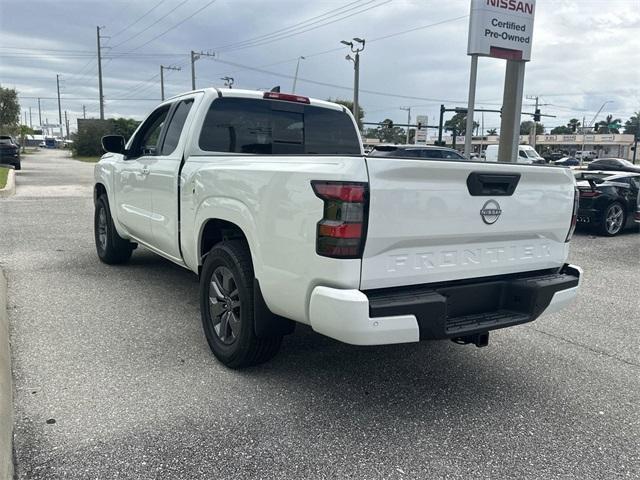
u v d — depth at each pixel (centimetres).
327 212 296
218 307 402
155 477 269
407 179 305
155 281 628
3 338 424
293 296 322
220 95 482
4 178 2019
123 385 364
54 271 664
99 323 483
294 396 359
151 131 580
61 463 277
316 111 543
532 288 357
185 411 333
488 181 338
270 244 335
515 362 434
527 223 366
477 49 1481
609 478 282
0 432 279
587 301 625
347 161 295
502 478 279
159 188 500
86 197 1605
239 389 366
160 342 443
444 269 332
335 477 275
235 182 370
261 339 375
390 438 313
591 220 1120
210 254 402
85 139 6125
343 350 442
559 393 380
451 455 298
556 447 310
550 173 372
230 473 275
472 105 1533
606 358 448
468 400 364
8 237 887
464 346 463
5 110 5894
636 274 777
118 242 673
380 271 306
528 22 1548
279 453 294
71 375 377
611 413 353
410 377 397
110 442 297
